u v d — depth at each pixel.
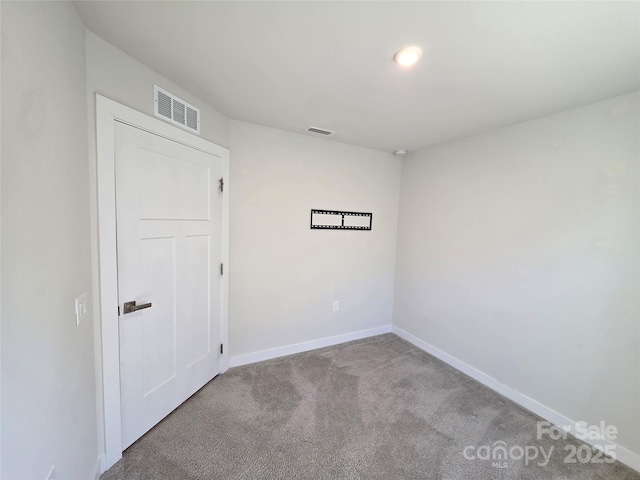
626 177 1.55
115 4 1.04
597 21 1.03
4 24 0.68
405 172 3.20
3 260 0.69
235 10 1.05
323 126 2.34
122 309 1.44
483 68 1.38
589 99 1.65
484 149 2.32
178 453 1.51
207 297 2.07
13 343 0.73
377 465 1.48
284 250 2.60
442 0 0.96
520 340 2.07
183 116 1.74
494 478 1.43
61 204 0.99
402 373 2.44
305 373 2.38
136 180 1.47
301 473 1.42
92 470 1.27
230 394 2.04
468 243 2.46
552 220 1.88
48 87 0.90
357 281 3.10
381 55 1.31
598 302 1.67
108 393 1.38
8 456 0.70
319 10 1.03
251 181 2.37
